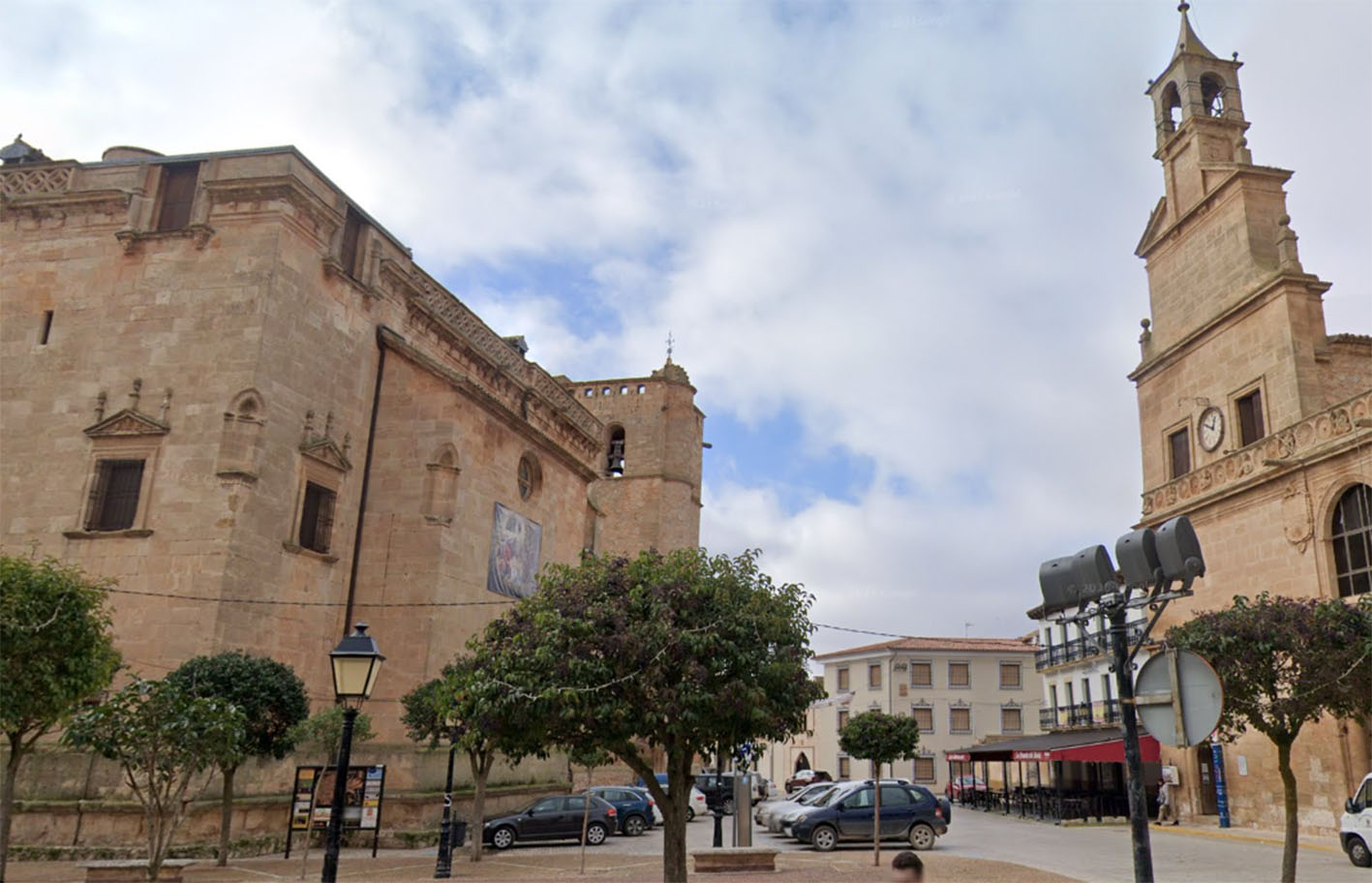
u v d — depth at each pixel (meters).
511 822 25.92
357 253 28.77
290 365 25.16
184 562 22.77
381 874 19.31
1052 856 23.72
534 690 11.77
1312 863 21.25
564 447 40.34
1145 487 35.50
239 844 21.47
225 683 19.05
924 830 26.20
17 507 24.25
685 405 57.97
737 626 12.57
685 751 12.99
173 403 24.11
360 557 27.64
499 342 36.84
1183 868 20.48
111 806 20.11
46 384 25.11
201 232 25.14
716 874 19.89
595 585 13.26
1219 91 35.25
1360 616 14.14
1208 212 33.00
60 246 26.19
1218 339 31.80
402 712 26.28
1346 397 28.17
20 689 14.23
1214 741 30.23
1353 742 25.03
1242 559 29.27
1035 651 54.66
